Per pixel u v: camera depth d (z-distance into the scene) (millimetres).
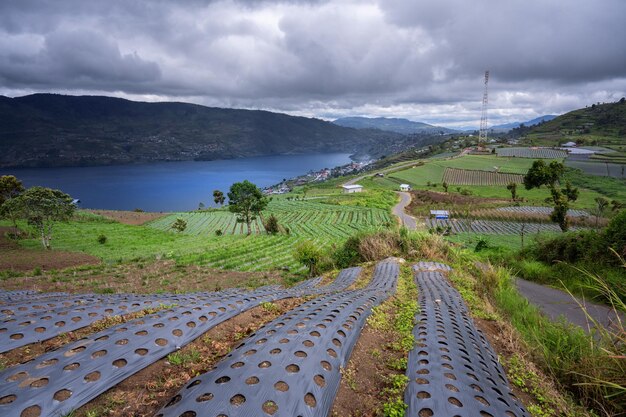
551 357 4711
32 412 2602
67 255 28156
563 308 8453
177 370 3576
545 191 81750
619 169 102438
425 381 3455
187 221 69562
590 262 11148
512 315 7258
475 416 2895
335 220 67562
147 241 40688
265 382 3008
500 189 89812
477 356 4289
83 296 7668
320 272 17000
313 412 2832
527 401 3676
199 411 2600
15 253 28734
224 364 3369
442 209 65312
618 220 10914
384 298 7102
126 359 3502
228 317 5211
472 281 9938
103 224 55594
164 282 19156
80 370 3166
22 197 31609
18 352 3906
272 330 4344
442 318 5625
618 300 4270
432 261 13305
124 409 2846
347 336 4461
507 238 40438
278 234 44719
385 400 3252
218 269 23266
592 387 3861
